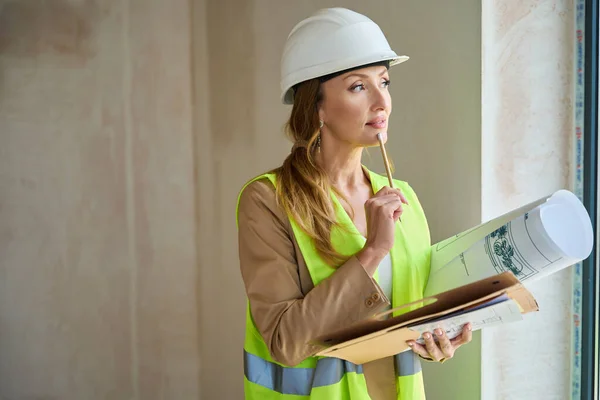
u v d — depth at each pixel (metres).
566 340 1.96
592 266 1.90
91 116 2.64
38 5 2.59
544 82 1.93
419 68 2.10
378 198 1.42
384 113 1.48
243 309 2.65
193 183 2.67
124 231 2.68
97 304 2.68
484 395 1.95
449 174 2.03
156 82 2.65
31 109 2.62
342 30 1.47
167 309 2.71
